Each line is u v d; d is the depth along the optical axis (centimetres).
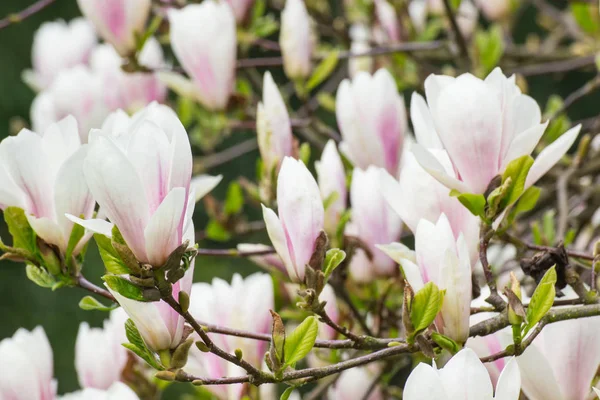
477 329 150
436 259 150
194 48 193
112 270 147
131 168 144
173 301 147
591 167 193
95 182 144
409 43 221
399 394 190
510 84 153
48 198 156
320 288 153
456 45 208
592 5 217
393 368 189
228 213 196
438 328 151
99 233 147
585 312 150
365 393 189
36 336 169
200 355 169
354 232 178
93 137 145
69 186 155
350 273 179
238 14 203
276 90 171
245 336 155
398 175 181
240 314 165
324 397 197
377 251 174
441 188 155
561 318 150
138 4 195
